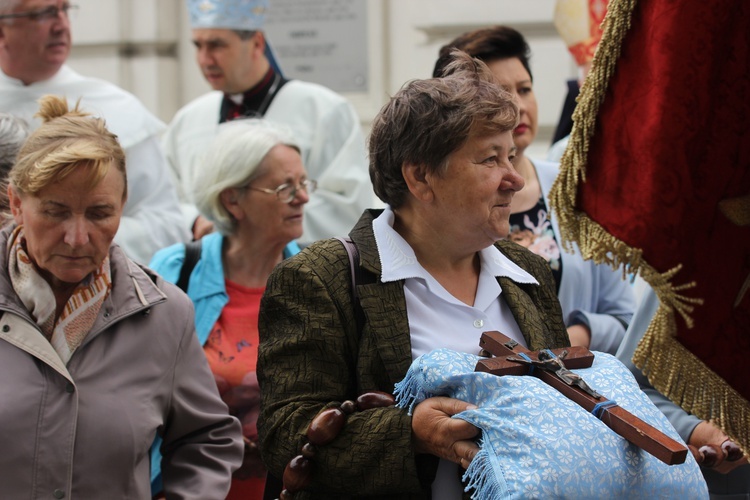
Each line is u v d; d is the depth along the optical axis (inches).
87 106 209.0
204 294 177.9
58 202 121.5
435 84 119.0
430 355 111.2
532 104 182.4
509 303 123.2
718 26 103.1
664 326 108.3
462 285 123.8
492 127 116.6
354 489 112.6
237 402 171.3
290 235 181.9
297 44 344.2
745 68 104.5
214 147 183.3
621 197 107.0
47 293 126.2
